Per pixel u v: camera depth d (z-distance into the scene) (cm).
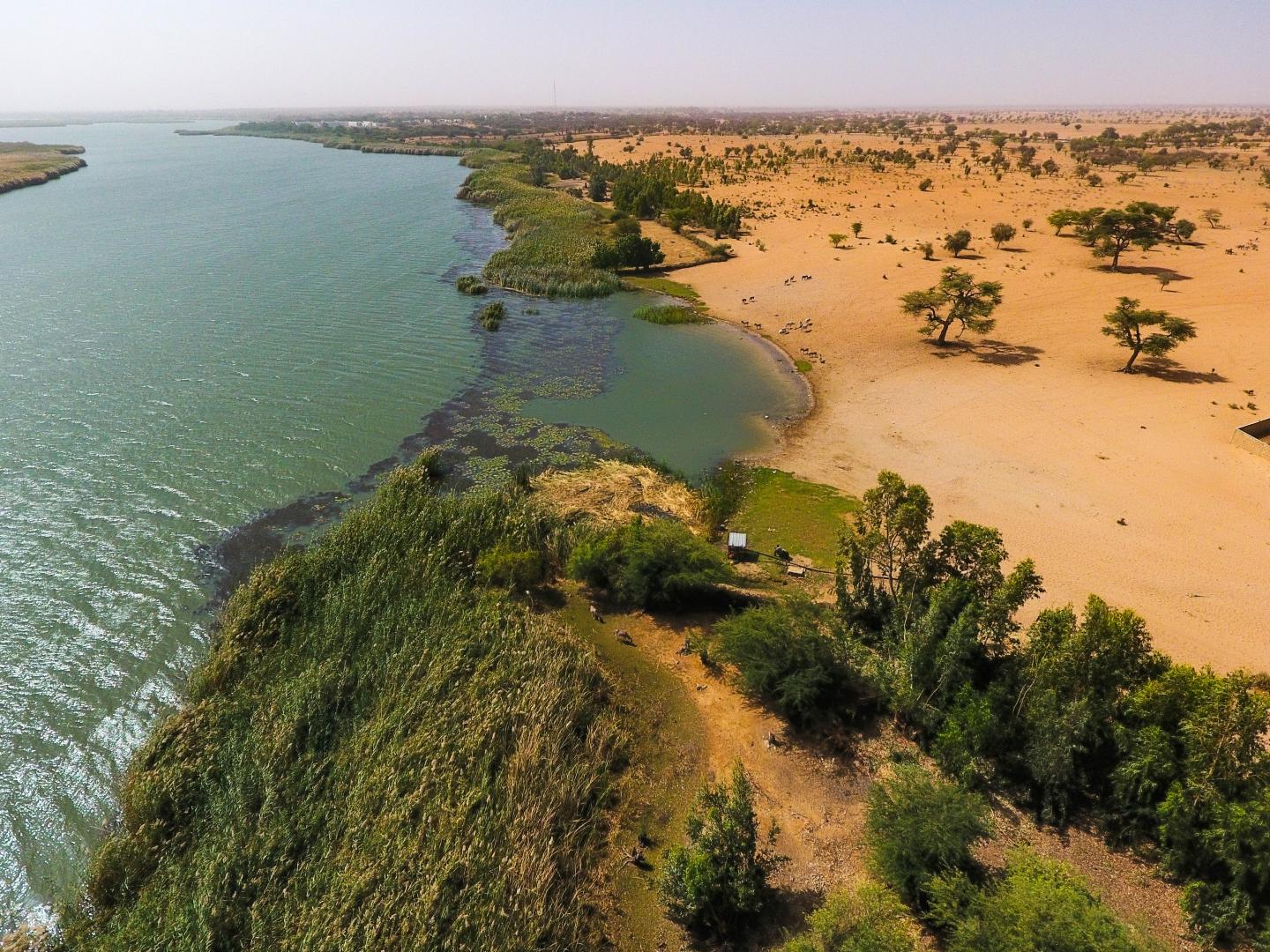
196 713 2403
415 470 3831
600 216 11012
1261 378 5378
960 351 6091
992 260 8806
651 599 3103
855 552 2919
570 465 4272
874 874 1997
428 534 3288
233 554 3397
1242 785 1955
